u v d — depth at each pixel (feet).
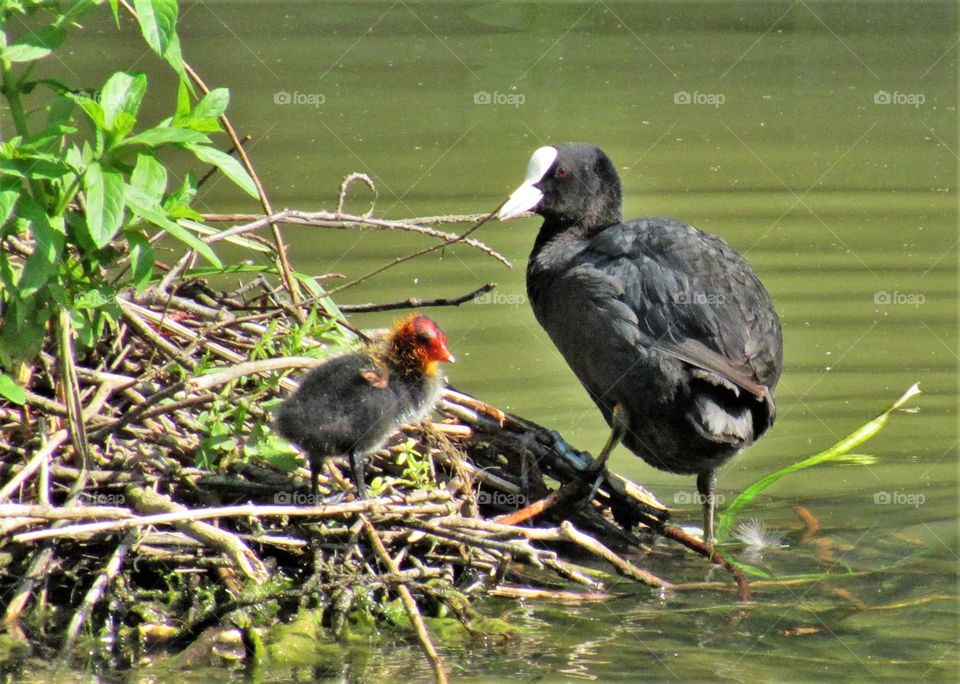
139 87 27.48
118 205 25.80
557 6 93.35
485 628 29.37
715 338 33.65
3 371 29.84
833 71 81.51
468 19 90.99
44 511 25.89
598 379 35.35
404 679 26.89
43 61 73.61
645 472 40.45
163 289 32.42
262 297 36.01
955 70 81.15
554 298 36.27
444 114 72.74
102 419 30.37
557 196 39.60
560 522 35.14
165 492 30.53
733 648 28.60
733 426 32.99
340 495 30.68
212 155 27.63
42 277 26.73
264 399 33.17
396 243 56.24
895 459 40.09
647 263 34.73
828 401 43.86
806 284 52.95
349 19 89.76
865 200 62.49
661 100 76.64
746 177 65.16
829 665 27.84
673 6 94.07
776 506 37.45
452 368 46.03
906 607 30.83
